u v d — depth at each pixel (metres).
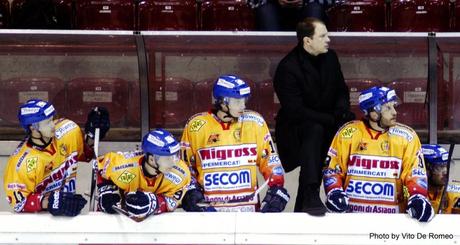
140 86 26.64
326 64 23.59
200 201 21.70
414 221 20.98
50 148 21.80
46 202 21.06
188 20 30.41
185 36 26.72
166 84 26.80
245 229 20.94
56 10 30.03
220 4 30.23
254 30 29.83
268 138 22.33
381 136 22.06
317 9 27.50
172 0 30.44
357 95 27.05
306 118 23.11
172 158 20.67
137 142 26.77
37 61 26.81
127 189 21.19
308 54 23.45
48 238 20.88
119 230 20.88
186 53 26.77
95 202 22.56
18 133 26.98
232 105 21.88
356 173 22.17
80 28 30.36
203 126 22.25
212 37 26.78
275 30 27.61
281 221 20.98
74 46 26.77
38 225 20.84
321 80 23.48
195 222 20.97
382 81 26.97
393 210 22.17
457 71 26.67
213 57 26.88
